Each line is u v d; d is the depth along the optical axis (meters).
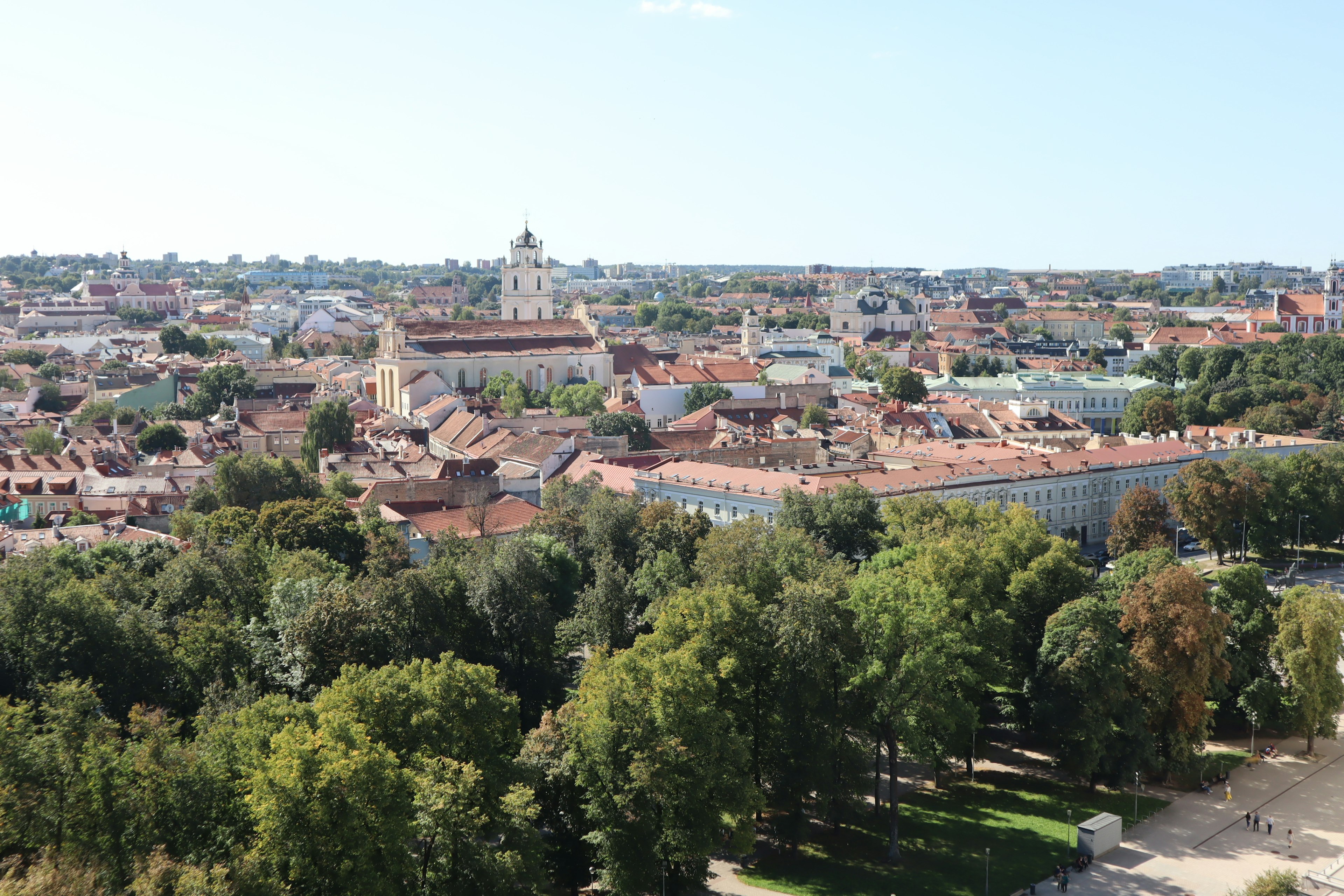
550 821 109.75
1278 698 153.75
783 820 121.19
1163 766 140.88
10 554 168.38
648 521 179.50
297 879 86.38
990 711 161.12
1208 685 143.88
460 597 142.50
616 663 112.06
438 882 92.56
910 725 122.81
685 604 127.00
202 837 89.06
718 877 116.00
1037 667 140.38
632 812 105.00
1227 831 130.38
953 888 115.50
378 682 104.75
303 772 87.50
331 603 127.44
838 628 122.00
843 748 124.12
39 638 117.88
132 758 91.12
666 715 107.38
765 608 130.50
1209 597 147.25
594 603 144.88
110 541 167.12
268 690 128.50
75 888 75.75
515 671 140.25
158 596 144.25
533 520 186.12
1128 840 127.38
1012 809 134.12
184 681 125.00
